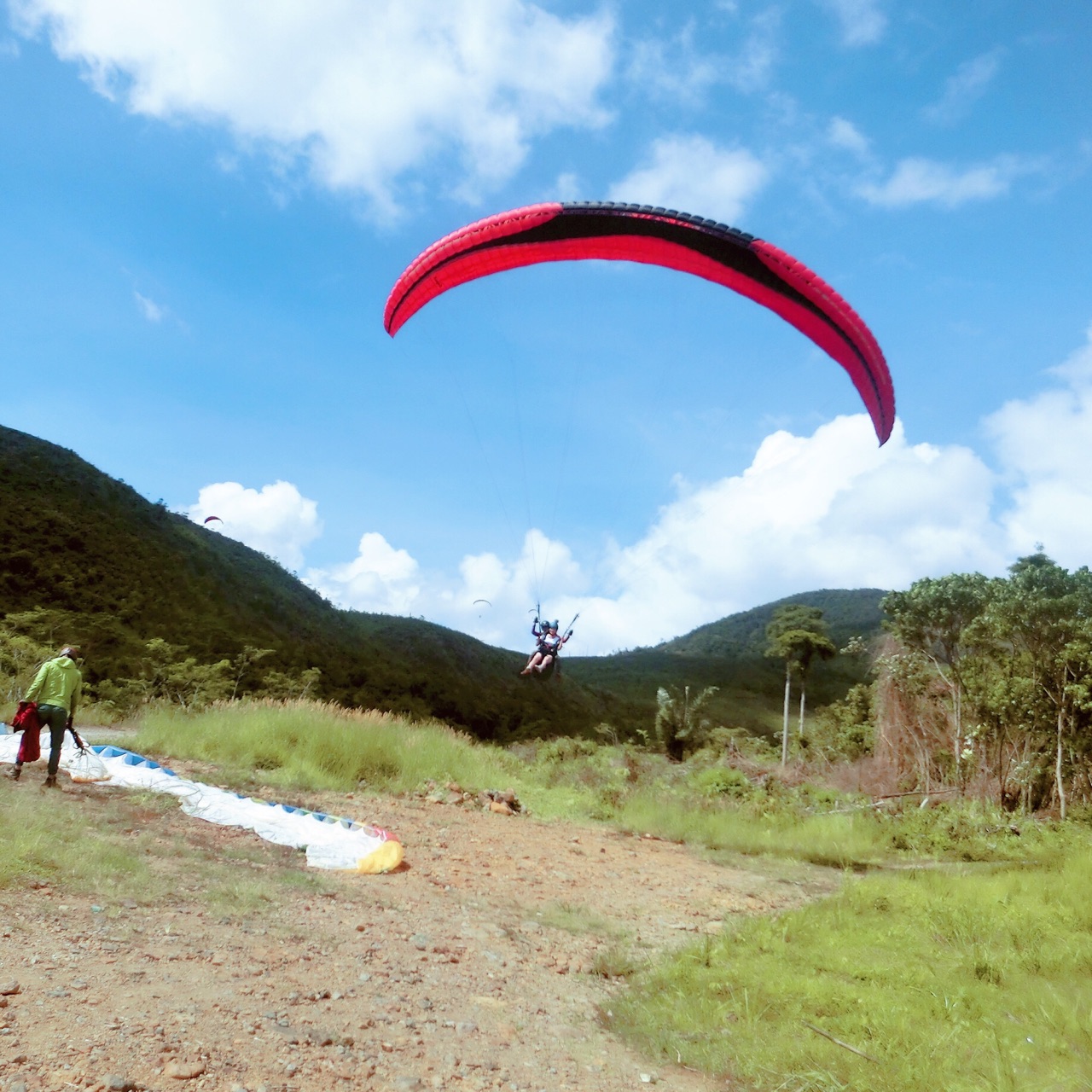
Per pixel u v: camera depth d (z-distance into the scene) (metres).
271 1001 4.96
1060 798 19.47
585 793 17.61
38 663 21.72
